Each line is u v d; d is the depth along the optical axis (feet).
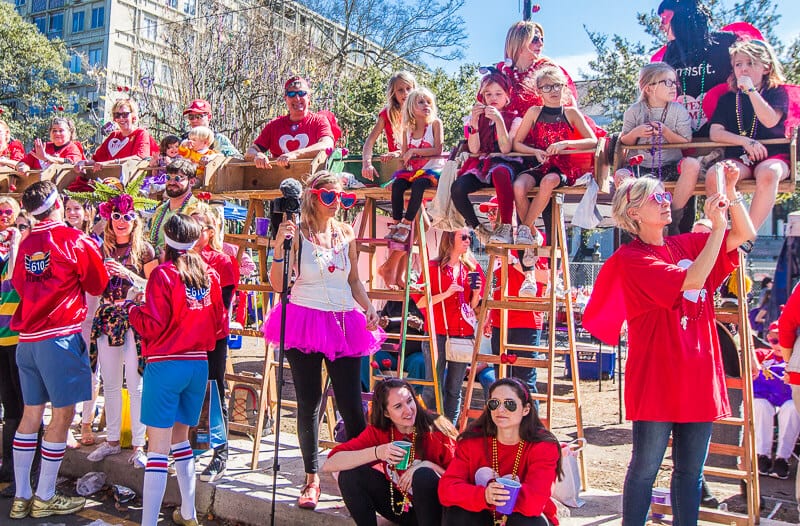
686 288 10.28
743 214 10.88
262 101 61.52
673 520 11.00
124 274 16.63
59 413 15.07
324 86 63.87
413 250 18.43
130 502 16.12
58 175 23.25
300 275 13.65
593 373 34.76
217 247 16.47
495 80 16.12
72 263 15.14
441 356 18.40
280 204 13.19
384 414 12.60
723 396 10.78
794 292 12.67
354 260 14.34
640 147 14.15
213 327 14.16
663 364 10.55
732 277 15.92
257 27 63.46
